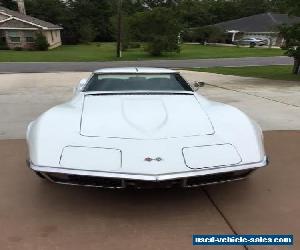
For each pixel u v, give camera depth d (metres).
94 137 3.23
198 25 87.19
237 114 3.72
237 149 3.24
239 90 11.59
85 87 4.43
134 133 3.26
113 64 28.77
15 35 47.97
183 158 3.06
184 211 3.37
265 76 16.59
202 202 3.54
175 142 3.19
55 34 58.81
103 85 4.39
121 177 2.94
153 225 3.13
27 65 26.92
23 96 10.67
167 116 3.55
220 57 36.31
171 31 38.94
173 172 2.97
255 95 10.36
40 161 3.09
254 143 3.34
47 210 3.41
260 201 3.56
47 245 2.86
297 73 17.30
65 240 2.93
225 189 3.82
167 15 38.75
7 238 2.96
